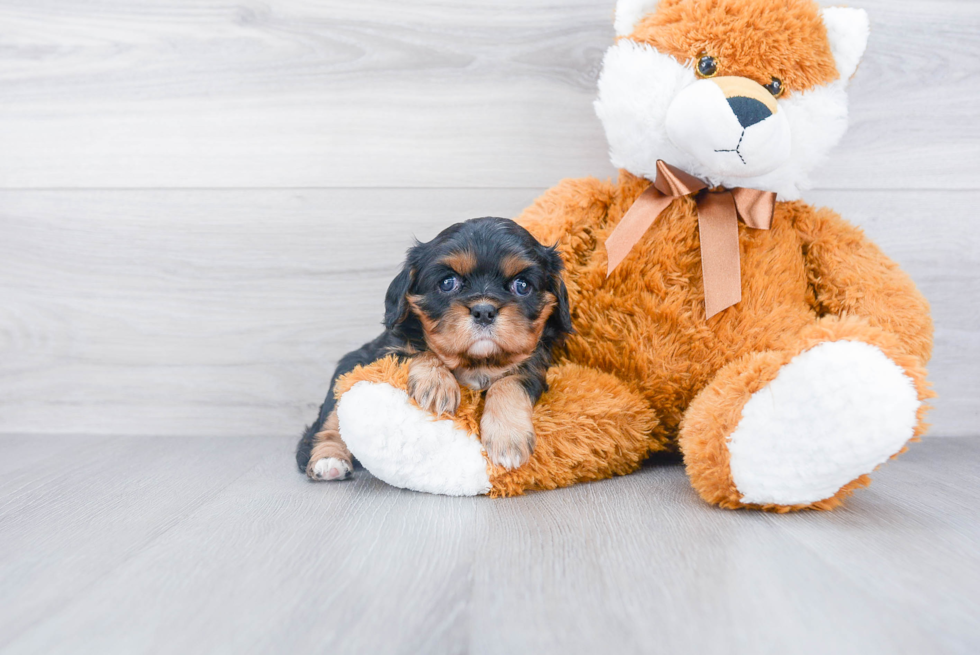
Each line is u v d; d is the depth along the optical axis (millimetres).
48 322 2275
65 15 2186
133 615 987
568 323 1672
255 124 2215
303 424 2277
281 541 1278
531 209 1893
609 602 1010
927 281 2180
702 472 1463
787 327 1649
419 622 954
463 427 1548
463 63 2182
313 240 2236
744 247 1711
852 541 1260
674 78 1615
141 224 2242
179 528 1363
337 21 2180
